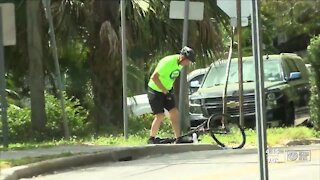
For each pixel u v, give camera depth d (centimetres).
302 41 11438
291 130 4953
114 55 5697
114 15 5738
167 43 5794
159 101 4344
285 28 11075
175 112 4422
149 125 6206
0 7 4259
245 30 8981
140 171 3369
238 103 5559
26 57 6006
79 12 5769
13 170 3119
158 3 5606
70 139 4994
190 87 6309
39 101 5544
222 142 4644
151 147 4078
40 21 5625
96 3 5753
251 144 4612
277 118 5584
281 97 5625
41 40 5706
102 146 4138
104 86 5919
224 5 4919
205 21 5719
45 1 5019
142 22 5647
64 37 5847
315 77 4781
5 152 3853
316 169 3216
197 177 3112
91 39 5831
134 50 5797
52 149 3988
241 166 3384
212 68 6303
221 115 4634
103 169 3475
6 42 4247
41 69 5569
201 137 4831
